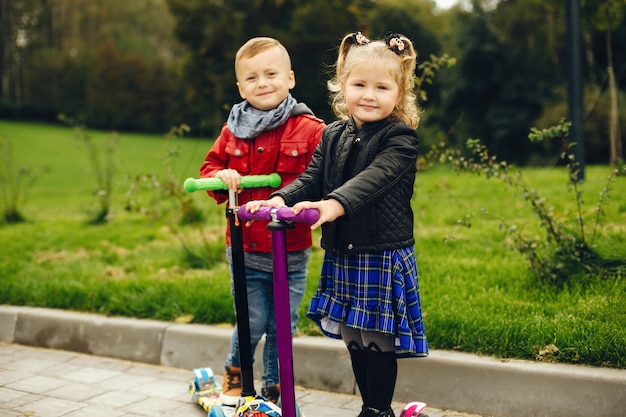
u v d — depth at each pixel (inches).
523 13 1165.7
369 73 97.9
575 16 318.7
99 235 275.9
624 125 802.2
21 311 164.4
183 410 119.8
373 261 97.4
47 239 269.6
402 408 110.0
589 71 903.7
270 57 113.6
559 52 1152.2
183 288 166.7
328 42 1187.3
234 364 117.8
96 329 154.1
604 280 149.0
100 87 1964.8
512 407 111.2
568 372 108.2
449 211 267.7
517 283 154.5
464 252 192.2
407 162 95.9
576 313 130.0
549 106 1079.0
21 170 383.9
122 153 1195.3
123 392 129.0
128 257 226.8
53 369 143.0
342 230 98.3
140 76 1967.3
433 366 118.1
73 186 743.7
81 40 2251.5
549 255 158.7
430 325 127.7
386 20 1333.7
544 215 160.7
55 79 2076.8
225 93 1253.1
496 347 119.6
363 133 100.3
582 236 159.2
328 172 102.9
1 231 305.0
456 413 115.0
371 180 90.1
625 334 115.0
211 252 216.4
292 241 113.1
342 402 122.2
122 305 160.4
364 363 103.8
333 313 100.0
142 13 2437.3
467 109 1205.1
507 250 188.7
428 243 208.4
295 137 114.1
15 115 2010.3
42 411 118.3
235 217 105.9
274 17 1301.7
